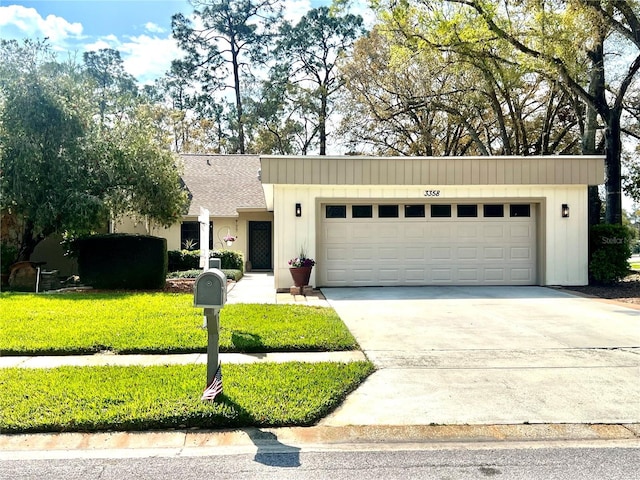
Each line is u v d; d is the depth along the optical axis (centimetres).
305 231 1255
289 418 414
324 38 3484
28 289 1291
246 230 2095
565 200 1296
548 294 1159
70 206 1238
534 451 374
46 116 1252
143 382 491
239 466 350
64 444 382
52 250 1627
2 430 393
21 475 335
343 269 1289
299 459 361
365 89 2700
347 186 1251
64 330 703
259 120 3362
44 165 1262
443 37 1742
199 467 348
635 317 874
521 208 1310
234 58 3694
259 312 874
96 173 1368
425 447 381
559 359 605
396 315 893
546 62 1552
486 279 1309
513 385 510
